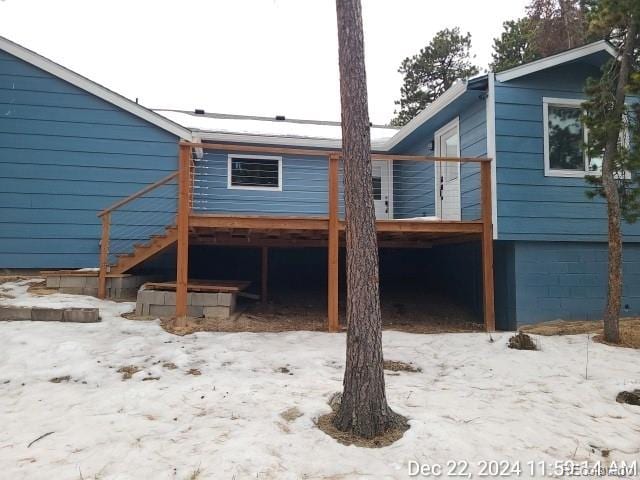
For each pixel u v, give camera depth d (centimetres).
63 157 927
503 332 702
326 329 694
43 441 311
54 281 815
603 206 782
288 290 1009
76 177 931
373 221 351
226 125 1187
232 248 1060
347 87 356
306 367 497
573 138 785
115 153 949
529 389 442
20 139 912
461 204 871
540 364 522
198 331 634
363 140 352
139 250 803
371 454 296
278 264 1077
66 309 646
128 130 956
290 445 303
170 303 701
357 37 358
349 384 335
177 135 976
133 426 332
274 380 445
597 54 757
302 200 1092
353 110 354
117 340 566
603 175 637
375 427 322
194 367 486
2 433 324
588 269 781
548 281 766
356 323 338
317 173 1105
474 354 564
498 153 746
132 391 399
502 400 409
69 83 931
